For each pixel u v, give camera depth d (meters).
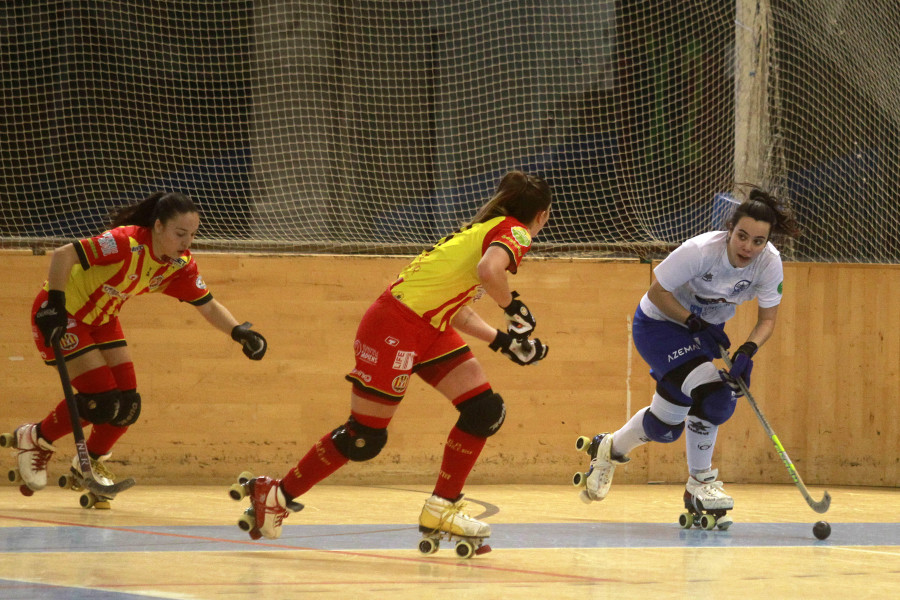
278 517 9.85
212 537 10.82
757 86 20.00
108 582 7.96
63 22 24.09
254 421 17.28
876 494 17.28
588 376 18.09
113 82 24.31
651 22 22.80
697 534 11.82
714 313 12.92
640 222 21.59
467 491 16.67
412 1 25.08
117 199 23.83
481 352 17.84
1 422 16.66
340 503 14.61
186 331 17.12
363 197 24.55
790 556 10.07
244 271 17.31
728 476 18.52
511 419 17.89
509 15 24.67
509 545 10.70
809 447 18.64
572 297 18.08
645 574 8.82
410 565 9.17
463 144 24.91
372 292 17.66
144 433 17.00
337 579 8.30
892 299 18.78
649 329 12.85
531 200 9.85
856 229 20.69
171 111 24.58
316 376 17.45
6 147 23.52
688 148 22.06
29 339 16.78
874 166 20.83
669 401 12.62
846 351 18.73
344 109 25.00
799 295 18.69
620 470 18.14
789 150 20.52
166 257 12.66
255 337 12.60
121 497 15.02
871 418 18.69
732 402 12.46
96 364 12.96
